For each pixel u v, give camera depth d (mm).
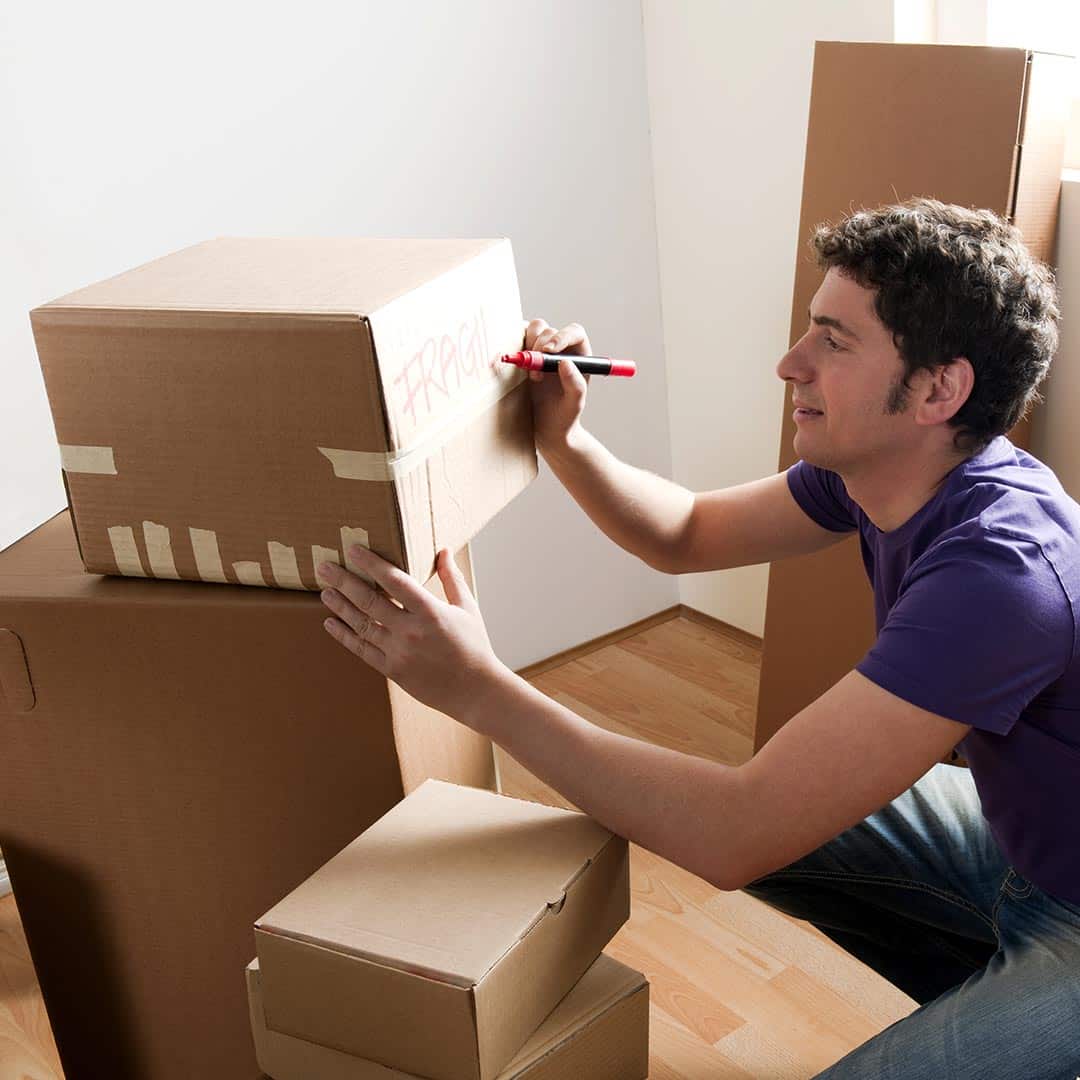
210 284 1207
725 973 1769
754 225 2332
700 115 2367
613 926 1186
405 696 1252
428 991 986
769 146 2254
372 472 1109
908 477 1269
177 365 1138
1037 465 1295
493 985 990
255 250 1348
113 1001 1442
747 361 2439
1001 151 1766
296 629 1207
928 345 1167
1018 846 1277
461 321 1218
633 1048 1147
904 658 1132
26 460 1985
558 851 1132
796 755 1142
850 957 1786
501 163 2307
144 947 1401
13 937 1843
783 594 2168
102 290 1211
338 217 2168
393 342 1095
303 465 1134
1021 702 1144
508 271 1332
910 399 1203
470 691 1180
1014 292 1166
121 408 1175
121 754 1309
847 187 1955
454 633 1158
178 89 1977
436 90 2203
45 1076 1488
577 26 2326
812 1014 1690
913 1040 1208
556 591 2617
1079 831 1226
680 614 2812
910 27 2020
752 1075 1595
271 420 1127
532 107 2312
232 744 1277
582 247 2451
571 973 1117
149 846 1352
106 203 1963
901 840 1431
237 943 1372
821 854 1459
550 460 1487
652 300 2582
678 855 1152
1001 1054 1176
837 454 1262
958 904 1412
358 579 1155
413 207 2236
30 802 1354
